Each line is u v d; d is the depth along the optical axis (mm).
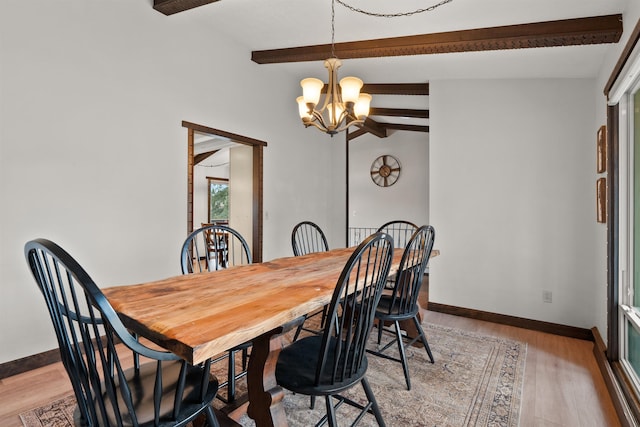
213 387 1248
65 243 2482
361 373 1422
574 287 2973
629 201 2145
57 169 2438
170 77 3135
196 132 3471
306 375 1395
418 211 7770
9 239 2236
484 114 3424
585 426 1742
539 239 3139
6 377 2221
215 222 8719
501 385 2121
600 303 2674
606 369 2148
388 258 1492
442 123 3662
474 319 3430
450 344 2762
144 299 1351
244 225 4965
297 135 4758
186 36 3268
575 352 2625
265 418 1359
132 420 960
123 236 2807
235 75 3785
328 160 5355
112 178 2732
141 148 2920
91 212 2615
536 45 2473
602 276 2605
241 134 3871
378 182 8195
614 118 2217
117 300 1338
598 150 2619
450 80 3623
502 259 3314
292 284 1602
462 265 3525
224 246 2625
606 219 2396
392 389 2072
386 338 2863
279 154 4441
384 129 7750
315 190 5078
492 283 3359
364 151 8398
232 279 1717
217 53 3570
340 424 1744
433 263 3693
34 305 2348
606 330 2449
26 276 2311
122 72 2791
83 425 1050
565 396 2006
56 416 1798
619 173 2186
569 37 2266
